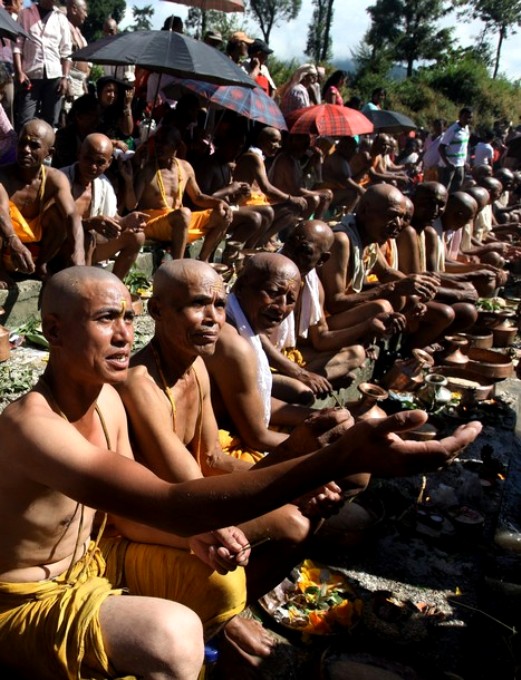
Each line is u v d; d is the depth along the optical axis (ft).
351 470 5.96
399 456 5.71
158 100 30.30
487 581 12.05
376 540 12.51
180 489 6.17
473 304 21.39
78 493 6.40
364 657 9.50
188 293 8.82
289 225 28.30
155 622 6.78
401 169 46.34
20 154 16.40
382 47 161.99
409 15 156.15
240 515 6.14
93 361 6.74
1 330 15.08
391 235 17.56
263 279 11.33
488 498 14.78
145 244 21.89
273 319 11.53
